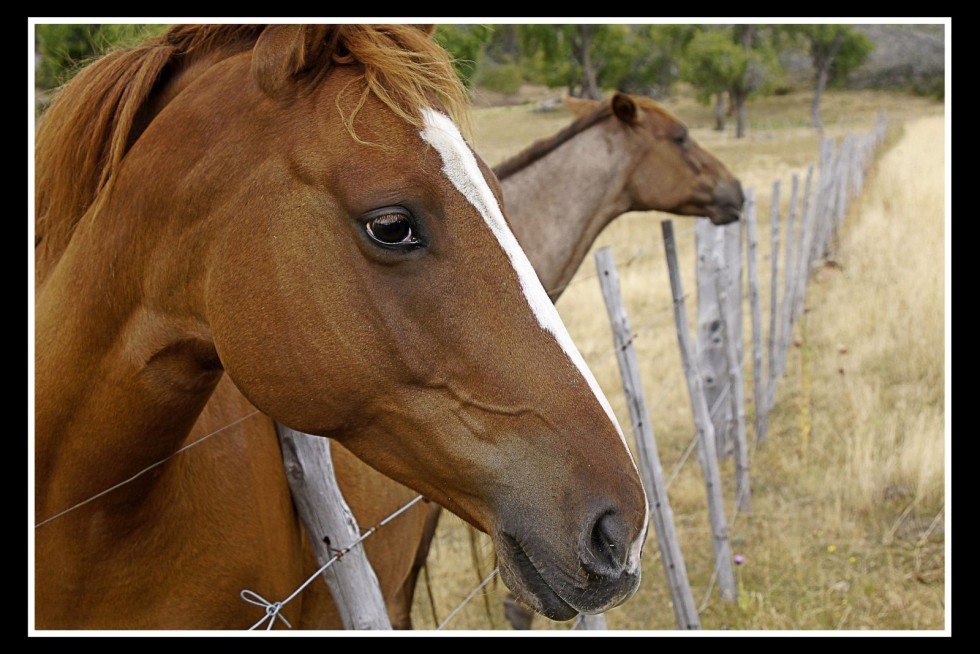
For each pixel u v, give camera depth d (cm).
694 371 427
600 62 3809
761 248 1170
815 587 452
